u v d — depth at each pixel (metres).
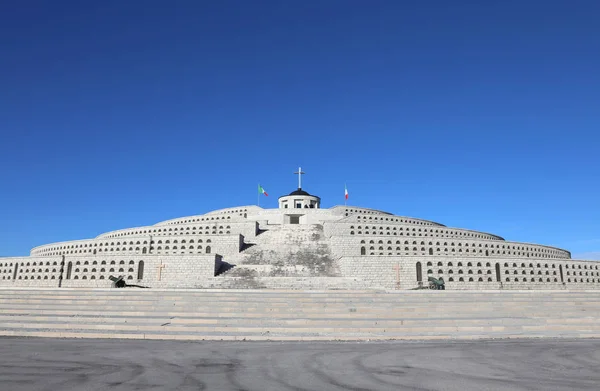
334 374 14.41
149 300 31.09
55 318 27.23
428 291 33.06
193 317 27.66
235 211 103.50
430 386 12.84
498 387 12.79
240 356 17.98
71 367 15.23
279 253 73.94
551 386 12.98
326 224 85.00
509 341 23.72
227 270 65.00
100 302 30.61
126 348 20.03
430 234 88.44
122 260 64.81
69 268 67.44
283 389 12.31
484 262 65.38
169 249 76.25
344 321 26.78
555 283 66.88
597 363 16.92
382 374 14.47
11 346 20.22
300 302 30.62
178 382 13.02
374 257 63.75
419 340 23.97
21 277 70.44
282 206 111.38
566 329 27.05
